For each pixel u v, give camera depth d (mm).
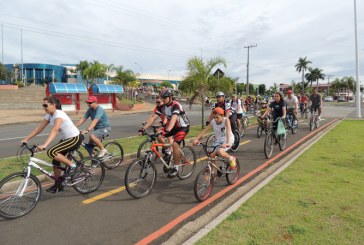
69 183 5504
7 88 46531
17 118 23234
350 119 21734
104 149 7457
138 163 5625
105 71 54625
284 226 4117
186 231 4219
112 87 31844
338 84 107625
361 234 3893
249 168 7711
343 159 8031
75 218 4715
